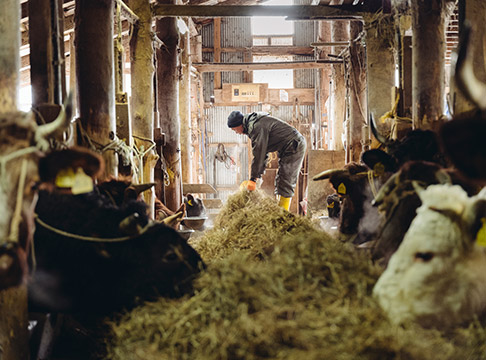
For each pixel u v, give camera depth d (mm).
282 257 2693
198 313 2404
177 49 7492
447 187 2391
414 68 4918
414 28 4902
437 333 2176
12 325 2773
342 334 2094
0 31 2744
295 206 12656
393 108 5445
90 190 2779
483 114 1991
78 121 4273
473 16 4223
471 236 2238
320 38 14125
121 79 5043
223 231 4980
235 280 2484
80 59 4332
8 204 2166
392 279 2309
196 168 13125
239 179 16359
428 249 2258
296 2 16703
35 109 3656
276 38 17312
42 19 3885
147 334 2438
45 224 2801
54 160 2426
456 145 1993
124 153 4547
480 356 2117
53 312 2998
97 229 2809
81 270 2803
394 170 3938
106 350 2832
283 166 7727
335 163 8438
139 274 2818
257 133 7504
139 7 6098
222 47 16578
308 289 2400
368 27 6367
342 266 2586
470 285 2234
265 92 15609
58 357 3041
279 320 2186
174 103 7426
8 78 2777
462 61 2004
